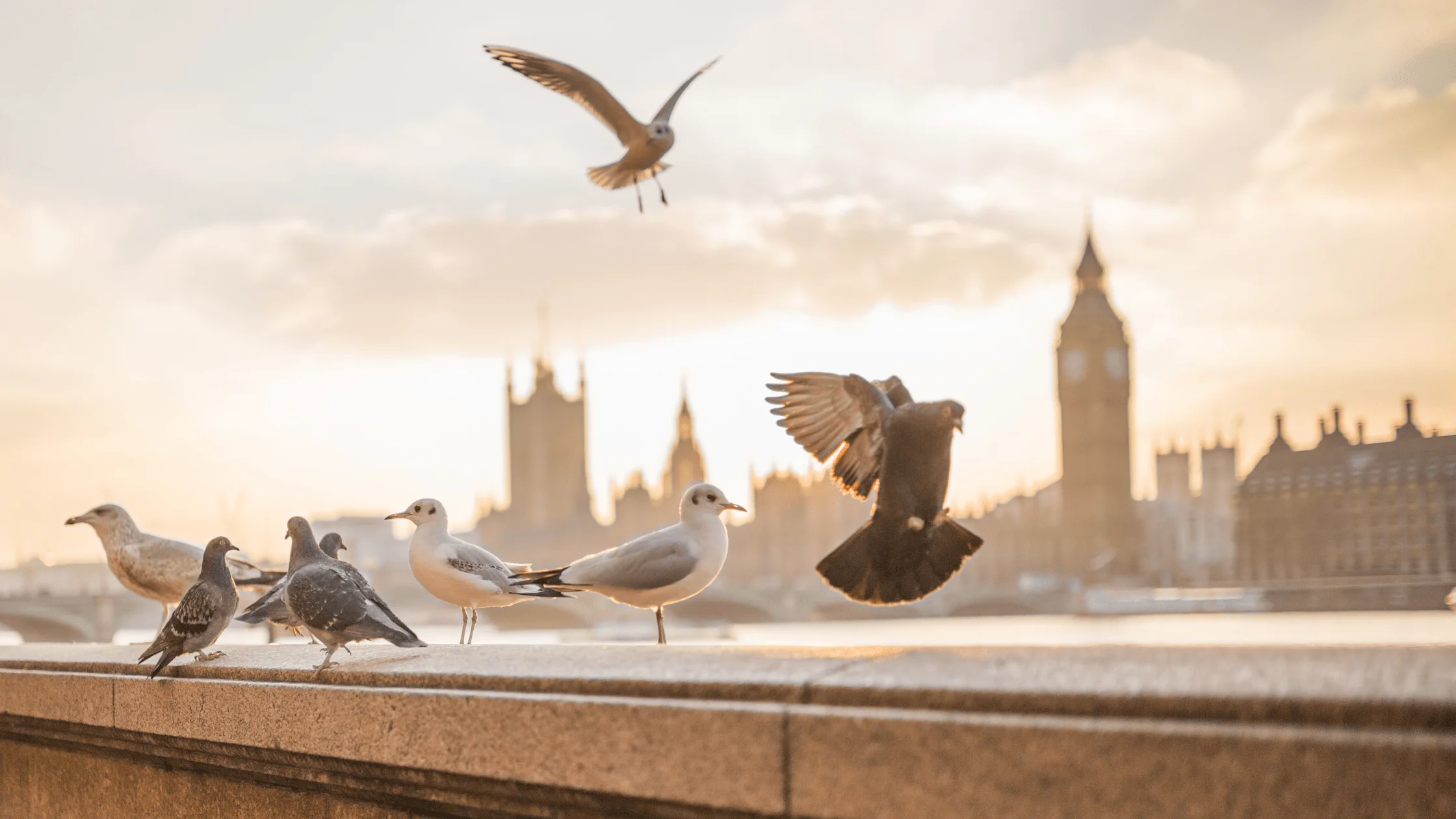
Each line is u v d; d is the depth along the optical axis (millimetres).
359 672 5848
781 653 4832
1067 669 3902
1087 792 3520
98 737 7758
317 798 6371
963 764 3744
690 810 4434
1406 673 3352
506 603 8258
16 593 109688
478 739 5102
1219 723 3400
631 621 147000
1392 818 3047
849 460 5930
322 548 8484
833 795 4016
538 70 7684
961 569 5574
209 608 7172
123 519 10516
